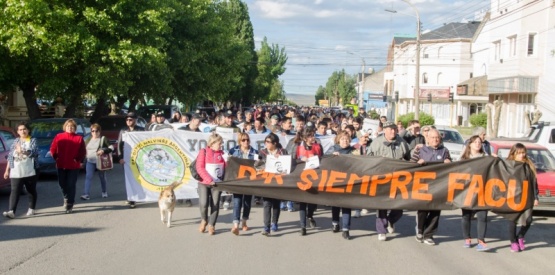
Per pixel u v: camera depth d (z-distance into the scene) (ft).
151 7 73.51
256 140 44.19
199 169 31.32
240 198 31.65
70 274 23.41
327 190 31.32
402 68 243.81
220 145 31.65
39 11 61.11
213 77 117.80
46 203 40.83
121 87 74.38
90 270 24.00
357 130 53.98
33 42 61.52
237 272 24.00
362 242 30.55
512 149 30.45
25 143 35.53
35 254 26.61
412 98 224.94
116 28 70.28
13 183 35.12
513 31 120.26
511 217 29.30
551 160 44.09
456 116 212.64
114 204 40.50
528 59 115.44
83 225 33.30
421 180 30.50
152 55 71.67
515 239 29.58
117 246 28.27
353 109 176.96
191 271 24.02
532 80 113.39
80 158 37.37
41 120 59.36
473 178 29.84
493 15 133.80
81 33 65.36
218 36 109.91
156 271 23.95
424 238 30.66
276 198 31.37
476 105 211.41
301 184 31.35
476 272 25.11
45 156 51.70
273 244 29.48
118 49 68.69
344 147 35.50
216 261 25.72
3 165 42.06
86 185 42.42
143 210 38.27
